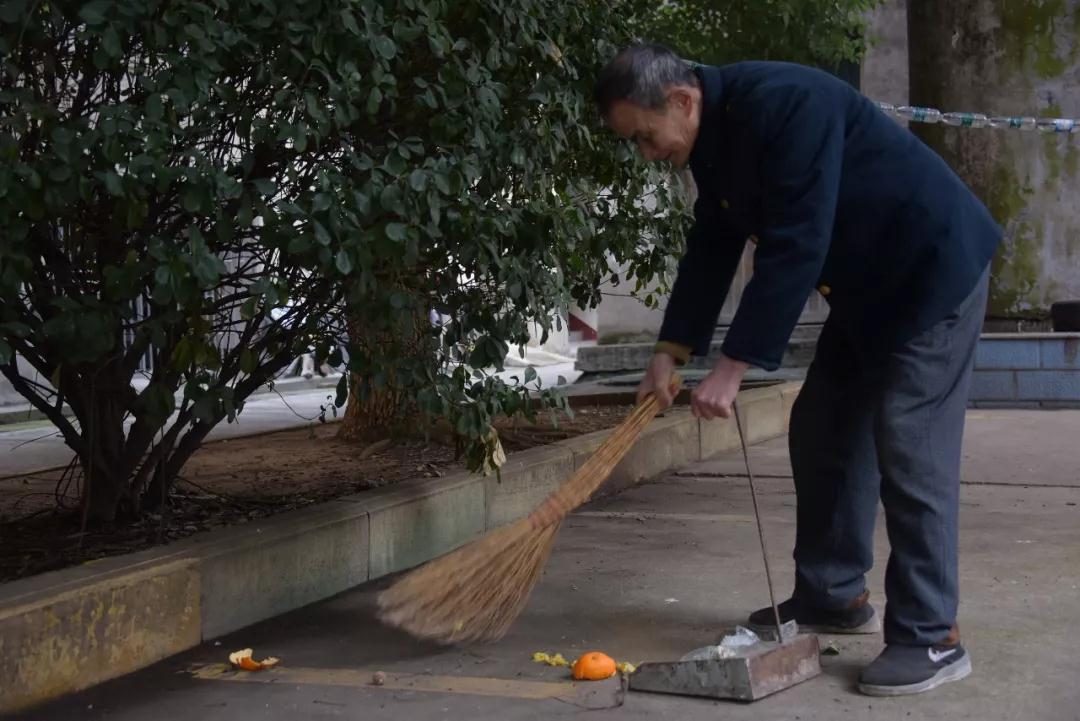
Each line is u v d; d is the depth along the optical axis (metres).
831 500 3.63
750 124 3.15
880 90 15.48
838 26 9.62
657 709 3.09
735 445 8.51
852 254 3.26
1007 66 11.84
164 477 4.52
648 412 3.48
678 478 7.09
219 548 3.80
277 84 3.49
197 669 3.47
